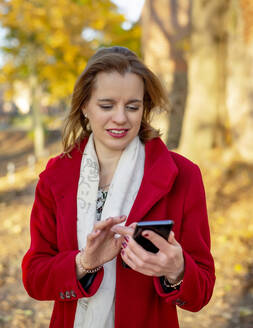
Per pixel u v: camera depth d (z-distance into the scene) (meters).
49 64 14.52
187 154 8.30
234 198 6.77
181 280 1.29
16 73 17.62
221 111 8.37
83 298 1.47
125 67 1.36
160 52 9.50
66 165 1.56
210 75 8.23
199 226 1.42
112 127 1.38
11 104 41.81
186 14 9.36
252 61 7.62
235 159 7.80
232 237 5.46
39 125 17.86
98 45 12.45
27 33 14.38
